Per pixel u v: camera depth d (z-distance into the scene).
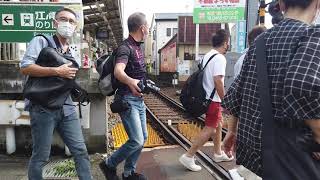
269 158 1.93
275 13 2.25
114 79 4.27
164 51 45.91
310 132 1.92
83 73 5.91
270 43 2.07
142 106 4.46
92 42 24.44
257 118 2.08
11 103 5.80
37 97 3.52
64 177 4.95
